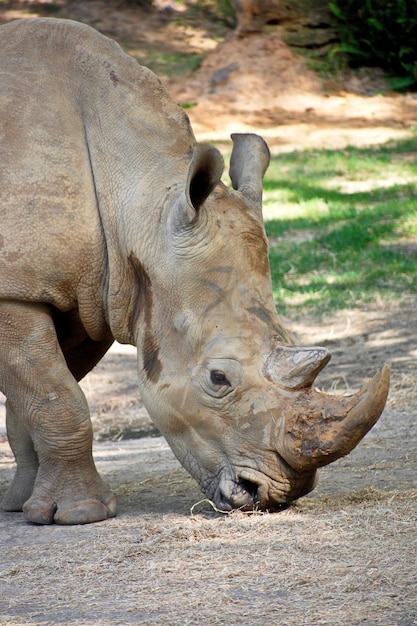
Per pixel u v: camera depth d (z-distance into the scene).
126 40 51.66
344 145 39.91
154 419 10.43
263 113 44.03
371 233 29.17
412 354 21.69
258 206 10.62
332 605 7.70
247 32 47.78
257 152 11.16
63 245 10.66
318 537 9.27
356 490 11.06
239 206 10.42
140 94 11.22
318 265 27.73
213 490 10.20
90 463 11.11
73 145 10.96
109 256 10.82
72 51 11.38
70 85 11.23
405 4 46.28
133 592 8.30
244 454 9.93
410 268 26.83
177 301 10.24
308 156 38.44
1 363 10.90
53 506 10.95
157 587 8.35
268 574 8.44
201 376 10.01
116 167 10.93
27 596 8.42
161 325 10.36
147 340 10.47
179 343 10.22
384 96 45.53
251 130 42.19
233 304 10.04
